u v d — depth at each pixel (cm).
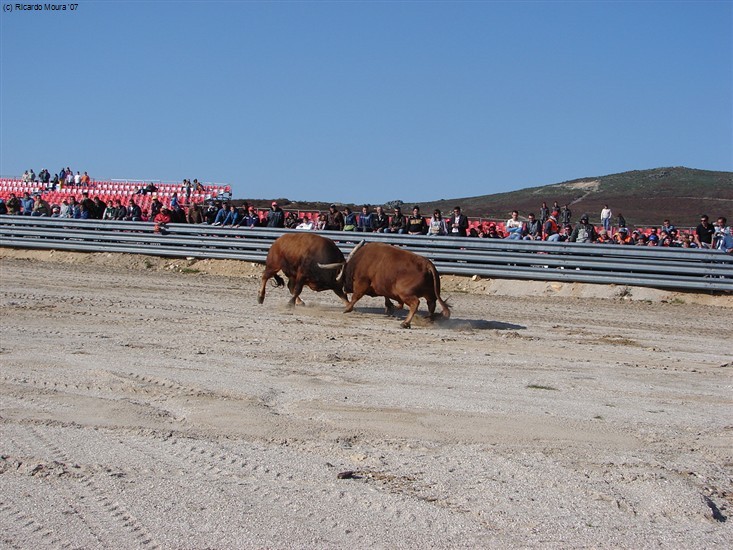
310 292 1950
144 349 1150
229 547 519
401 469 668
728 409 915
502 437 768
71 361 1055
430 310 1487
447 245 2198
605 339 1398
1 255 2702
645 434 798
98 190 4475
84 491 608
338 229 2434
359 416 824
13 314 1447
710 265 1947
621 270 2038
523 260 2123
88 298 1709
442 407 871
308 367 1059
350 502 596
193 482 630
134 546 518
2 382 940
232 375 997
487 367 1105
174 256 2508
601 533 557
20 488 612
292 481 636
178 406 853
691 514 593
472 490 625
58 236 2661
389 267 1442
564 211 2477
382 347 1224
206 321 1424
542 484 643
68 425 777
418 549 523
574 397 945
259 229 2394
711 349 1350
